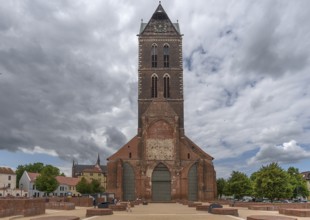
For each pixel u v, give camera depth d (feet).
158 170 330.34
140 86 366.63
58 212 162.50
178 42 376.68
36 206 140.05
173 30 379.55
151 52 375.04
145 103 362.94
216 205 164.14
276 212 164.25
